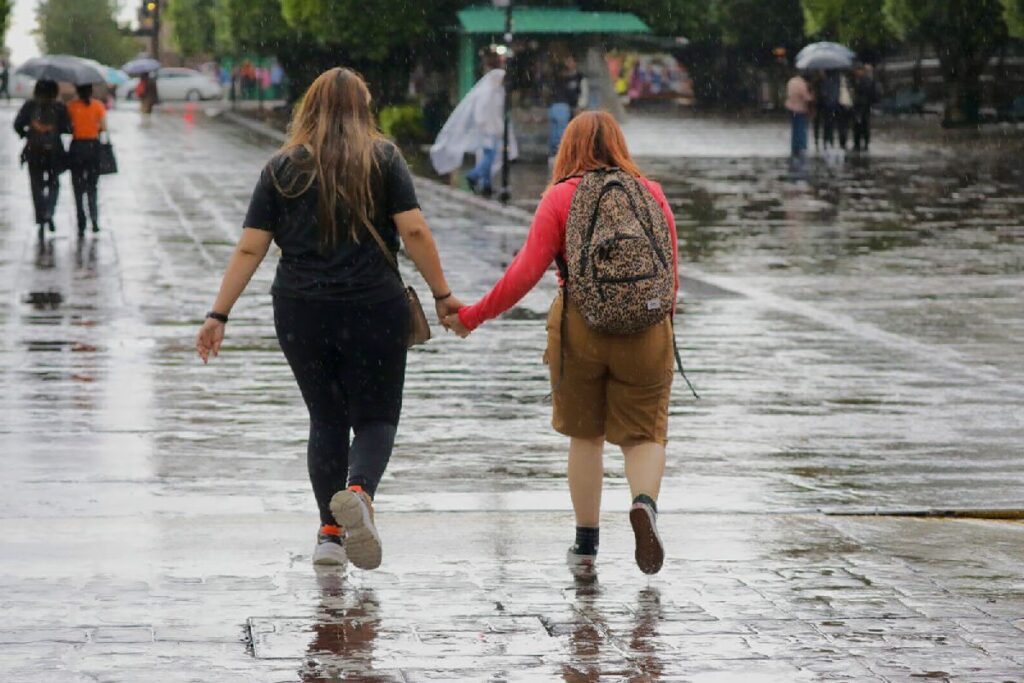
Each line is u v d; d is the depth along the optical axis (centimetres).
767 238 3300
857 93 6288
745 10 9931
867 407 1622
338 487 1004
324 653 830
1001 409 1616
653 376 967
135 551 1031
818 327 2166
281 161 973
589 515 1012
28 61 4228
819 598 936
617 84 11881
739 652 837
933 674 802
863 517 1168
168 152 6438
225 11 9356
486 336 2075
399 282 994
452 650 837
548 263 977
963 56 7738
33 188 3212
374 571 990
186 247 3111
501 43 5912
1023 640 858
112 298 2394
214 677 790
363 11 6744
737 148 6575
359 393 995
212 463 1337
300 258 976
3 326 2117
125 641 844
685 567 1005
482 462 1348
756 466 1345
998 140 6994
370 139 977
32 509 1163
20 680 780
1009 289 2555
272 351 1942
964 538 1089
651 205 958
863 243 3212
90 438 1434
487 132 4325
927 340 2066
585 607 915
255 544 1053
